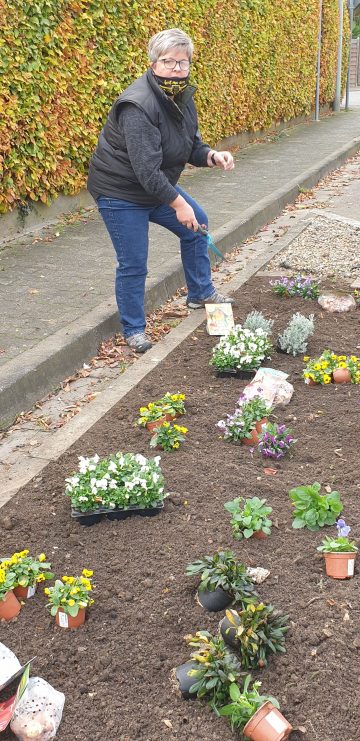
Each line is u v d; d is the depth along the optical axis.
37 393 4.54
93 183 4.92
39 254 6.68
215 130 12.06
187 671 2.68
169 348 5.05
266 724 2.49
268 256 6.89
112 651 2.82
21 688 2.56
